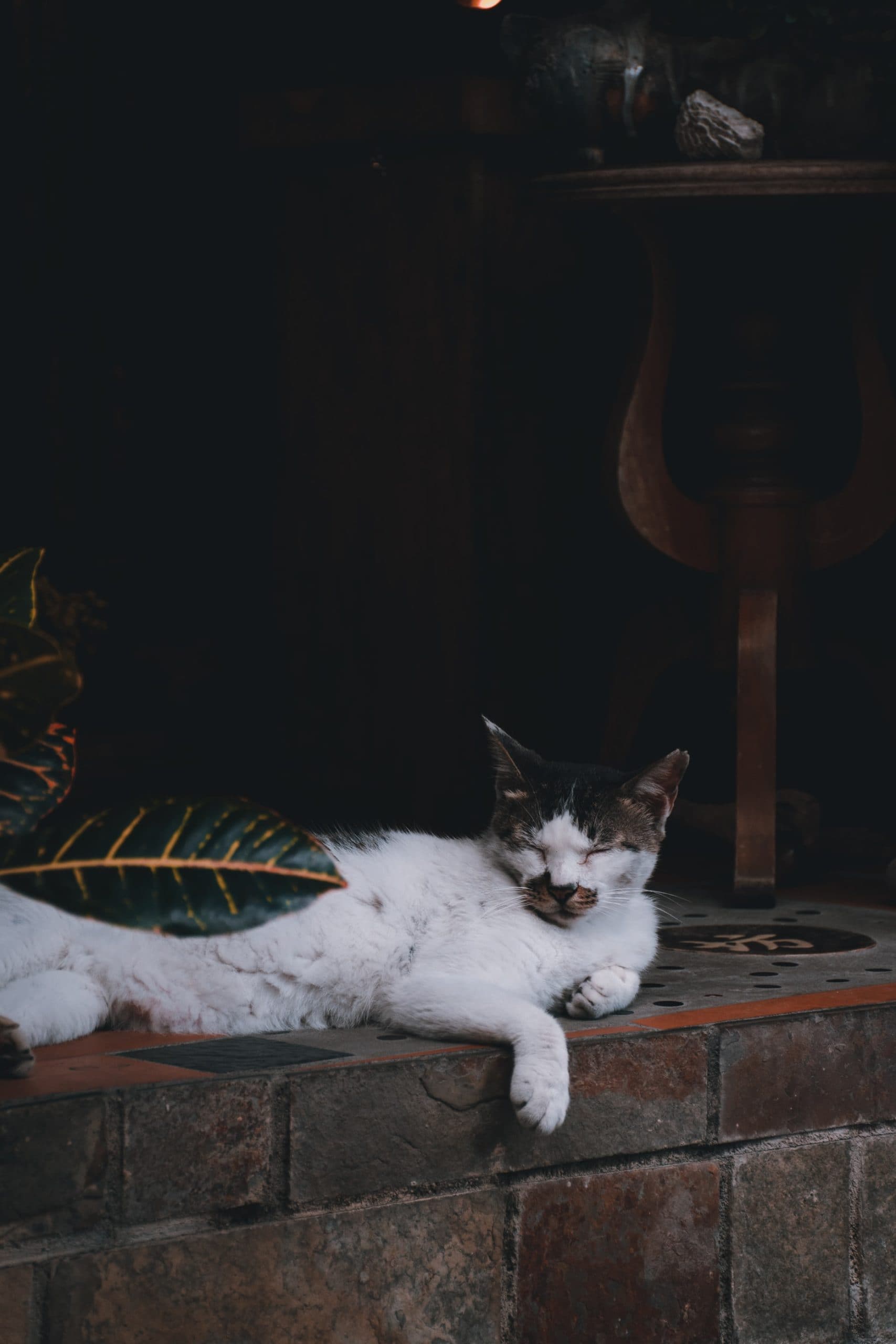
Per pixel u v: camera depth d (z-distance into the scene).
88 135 5.34
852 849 4.75
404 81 4.87
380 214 5.00
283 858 1.80
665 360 4.17
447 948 2.70
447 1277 2.47
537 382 5.02
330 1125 2.36
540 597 5.11
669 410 4.95
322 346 5.19
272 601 5.41
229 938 2.64
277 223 5.27
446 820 4.95
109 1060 2.42
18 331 5.34
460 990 2.58
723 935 3.67
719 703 4.61
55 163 5.30
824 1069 2.83
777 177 3.81
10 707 1.77
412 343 4.96
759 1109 2.76
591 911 2.78
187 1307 2.24
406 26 5.26
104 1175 2.18
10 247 5.30
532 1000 2.76
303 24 5.41
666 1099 2.66
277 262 5.29
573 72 4.02
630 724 4.60
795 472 4.27
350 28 5.34
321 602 5.26
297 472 5.29
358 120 4.98
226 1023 2.68
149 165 5.45
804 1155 2.81
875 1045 2.89
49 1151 2.14
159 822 1.81
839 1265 2.86
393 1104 2.42
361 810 5.17
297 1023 2.71
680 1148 2.69
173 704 5.48
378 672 5.12
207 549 5.67
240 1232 2.29
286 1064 2.39
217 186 5.50
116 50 5.35
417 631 5.02
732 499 4.23
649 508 4.18
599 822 2.79
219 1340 2.28
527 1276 2.54
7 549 5.36
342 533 5.19
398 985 2.65
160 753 5.39
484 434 4.88
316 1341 2.36
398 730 5.08
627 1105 2.62
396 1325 2.43
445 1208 2.46
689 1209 2.70
